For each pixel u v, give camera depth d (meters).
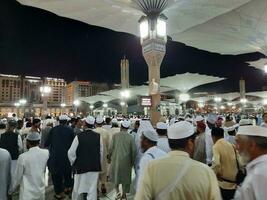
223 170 4.01
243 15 19.20
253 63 21.86
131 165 6.49
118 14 20.52
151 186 2.21
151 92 12.65
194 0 17.75
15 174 4.77
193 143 2.42
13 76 109.31
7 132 6.59
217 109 58.22
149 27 13.11
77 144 5.63
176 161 2.24
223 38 23.38
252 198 1.89
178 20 21.03
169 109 40.81
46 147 6.81
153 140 3.71
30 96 101.62
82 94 109.31
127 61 36.91
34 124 7.98
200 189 2.12
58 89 120.12
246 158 2.19
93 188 5.64
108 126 8.96
